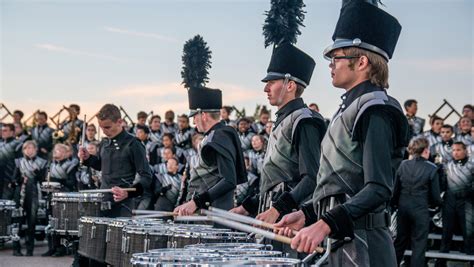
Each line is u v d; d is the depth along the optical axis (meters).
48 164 13.77
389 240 3.97
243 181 7.66
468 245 11.10
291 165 5.87
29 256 12.80
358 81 4.05
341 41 4.08
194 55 10.30
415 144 10.36
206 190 7.50
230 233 5.73
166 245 5.96
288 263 3.66
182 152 15.30
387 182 3.76
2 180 14.91
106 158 8.64
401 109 3.87
